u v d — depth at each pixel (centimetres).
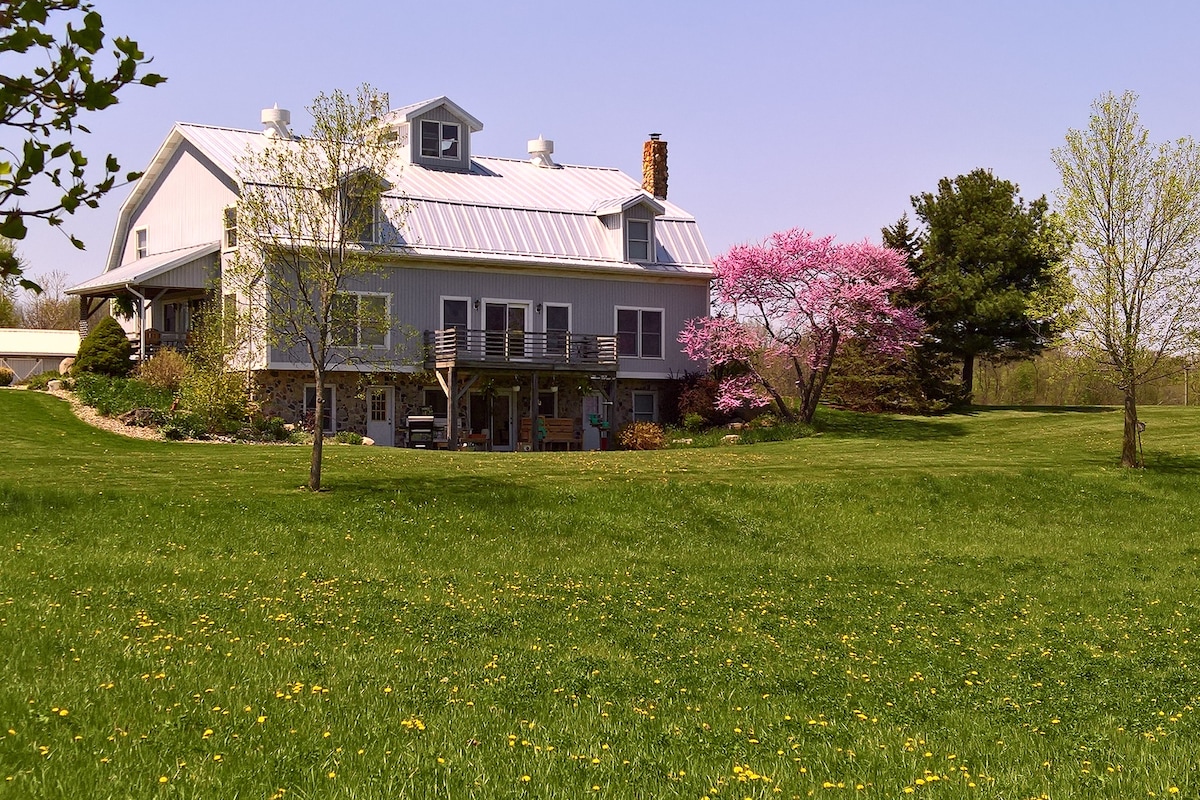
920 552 2278
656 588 1819
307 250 2619
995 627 1611
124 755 793
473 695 1033
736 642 1418
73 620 1249
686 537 2306
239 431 3441
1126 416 3111
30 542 1875
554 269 4081
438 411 3947
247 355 3516
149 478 2438
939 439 3956
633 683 1137
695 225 4525
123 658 1085
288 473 2608
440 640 1313
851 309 4141
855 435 4025
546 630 1420
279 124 4291
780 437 3931
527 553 2097
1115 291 2992
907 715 1066
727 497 2581
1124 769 861
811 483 2708
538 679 1119
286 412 3700
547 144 5003
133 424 3403
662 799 748
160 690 975
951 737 973
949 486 2758
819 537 2388
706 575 1970
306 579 1720
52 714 878
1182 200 2945
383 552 2022
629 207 4231
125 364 3956
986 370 7169
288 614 1403
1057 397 6988
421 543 2111
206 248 3869
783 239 4234
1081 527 2548
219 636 1241
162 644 1162
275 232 2959
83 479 2372
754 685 1173
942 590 1906
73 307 7694
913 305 4838
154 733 848
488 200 4234
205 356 3528
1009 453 3416
